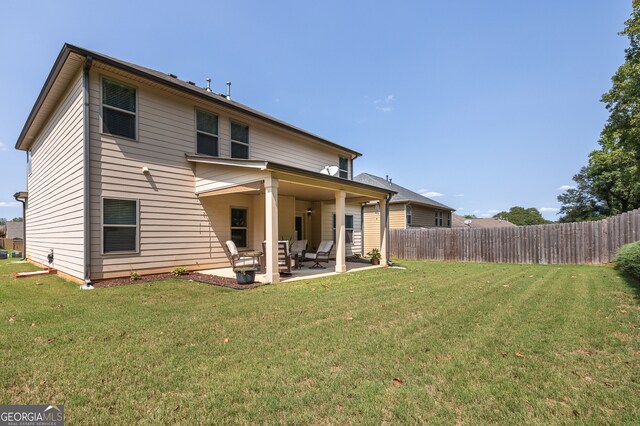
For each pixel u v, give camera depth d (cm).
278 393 243
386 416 215
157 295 590
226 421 209
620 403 231
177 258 864
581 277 839
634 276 782
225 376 270
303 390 248
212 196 962
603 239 1199
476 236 1492
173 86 824
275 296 584
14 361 298
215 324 412
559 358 309
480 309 493
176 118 873
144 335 368
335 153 1519
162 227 834
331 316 455
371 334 376
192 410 221
